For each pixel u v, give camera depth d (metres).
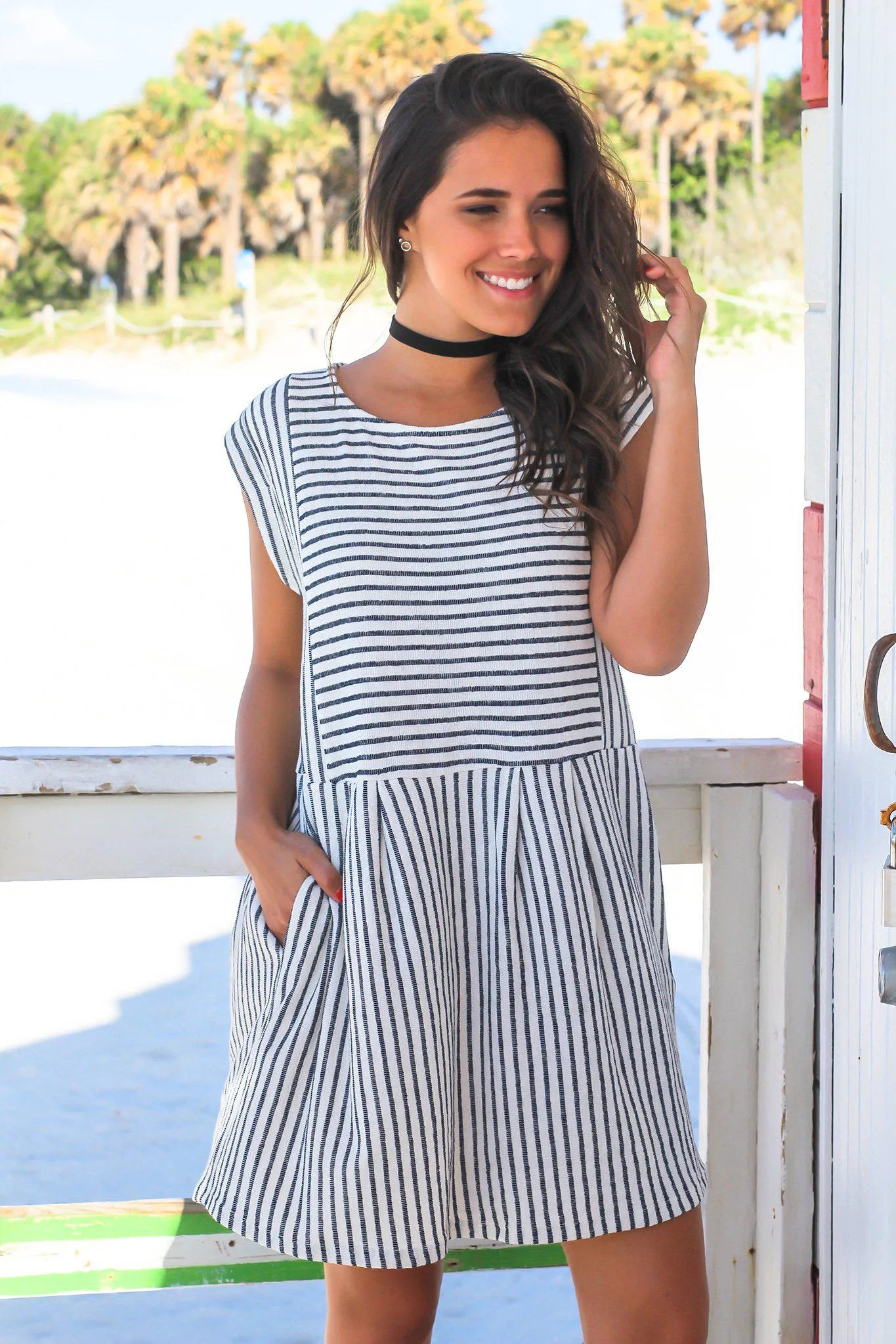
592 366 1.37
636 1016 1.33
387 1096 1.27
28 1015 3.47
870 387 1.49
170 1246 1.71
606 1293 1.33
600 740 1.39
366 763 1.34
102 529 9.75
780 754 1.73
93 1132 2.90
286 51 32.94
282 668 1.56
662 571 1.33
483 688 1.35
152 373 23.16
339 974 1.34
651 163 32.34
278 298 31.23
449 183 1.33
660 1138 1.32
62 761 1.62
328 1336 1.39
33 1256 1.69
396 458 1.40
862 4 1.47
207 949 3.86
